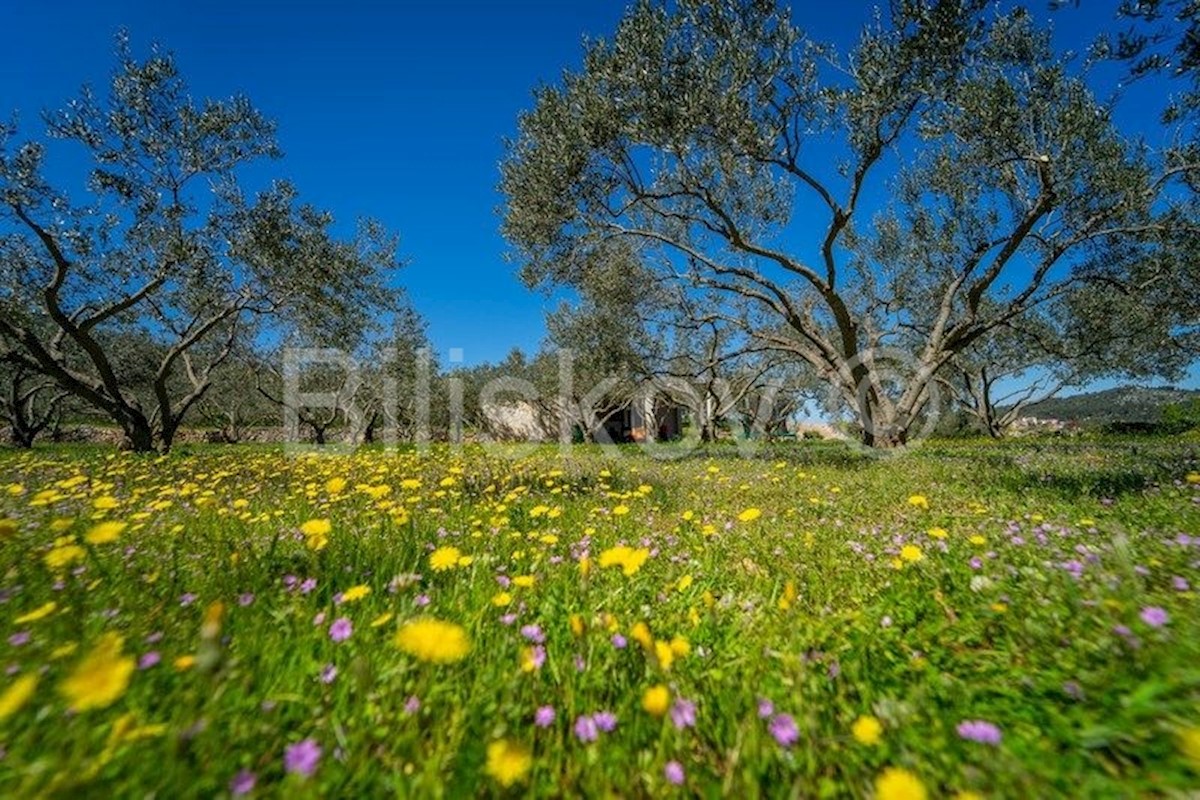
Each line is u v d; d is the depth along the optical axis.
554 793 1.34
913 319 20.03
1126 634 1.76
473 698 1.64
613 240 15.62
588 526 4.38
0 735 1.31
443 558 2.44
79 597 2.17
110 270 14.84
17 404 23.75
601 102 11.42
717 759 1.50
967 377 36.50
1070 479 6.63
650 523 4.60
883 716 1.61
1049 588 2.35
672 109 10.62
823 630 2.22
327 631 2.03
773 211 15.95
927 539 3.62
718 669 1.90
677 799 1.31
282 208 15.48
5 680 1.56
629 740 1.52
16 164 12.76
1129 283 14.45
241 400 39.47
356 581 2.60
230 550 2.93
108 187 13.86
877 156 11.41
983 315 21.64
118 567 2.61
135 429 15.97
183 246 14.34
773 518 4.88
